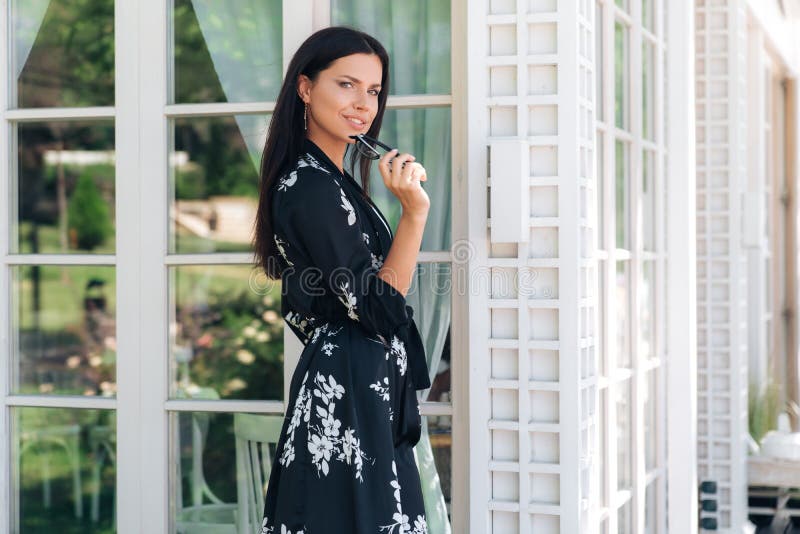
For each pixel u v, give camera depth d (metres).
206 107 3.05
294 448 2.21
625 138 3.50
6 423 3.21
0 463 3.19
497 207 2.59
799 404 7.18
